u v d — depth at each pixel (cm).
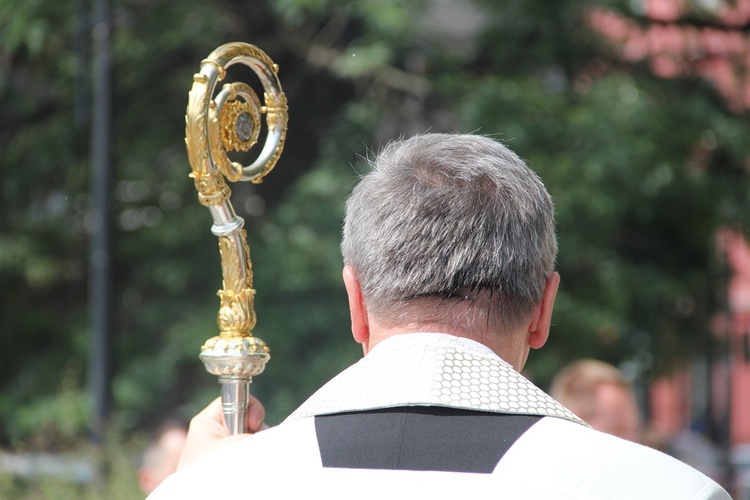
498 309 409
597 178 2242
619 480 367
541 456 370
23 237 2650
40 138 2588
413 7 2336
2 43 2425
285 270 2264
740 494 2692
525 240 413
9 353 2647
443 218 408
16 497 1794
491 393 388
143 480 1236
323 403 400
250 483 380
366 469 373
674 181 2444
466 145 434
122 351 2434
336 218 2319
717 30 2623
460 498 361
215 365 513
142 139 2616
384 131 2461
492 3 2445
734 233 2602
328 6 2322
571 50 2481
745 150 2472
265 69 537
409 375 390
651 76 2552
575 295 2412
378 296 411
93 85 2486
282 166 2512
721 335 2736
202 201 517
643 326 2525
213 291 2511
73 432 2312
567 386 1234
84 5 2347
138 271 2528
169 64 2575
